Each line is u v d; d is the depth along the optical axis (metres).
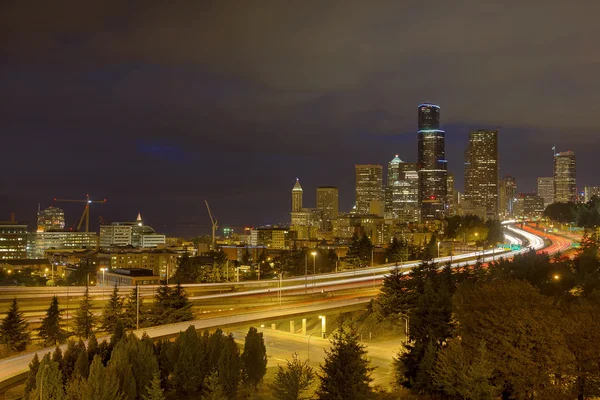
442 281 131.12
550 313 77.44
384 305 131.62
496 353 75.31
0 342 110.38
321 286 171.62
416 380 80.06
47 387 70.94
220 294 159.12
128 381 78.94
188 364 87.56
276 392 76.56
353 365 68.81
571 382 73.19
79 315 119.56
